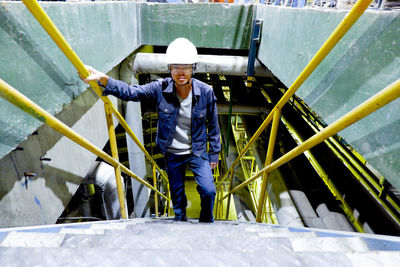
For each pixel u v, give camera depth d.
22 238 0.93
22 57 1.30
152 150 8.42
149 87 1.89
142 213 4.97
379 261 0.64
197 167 2.30
